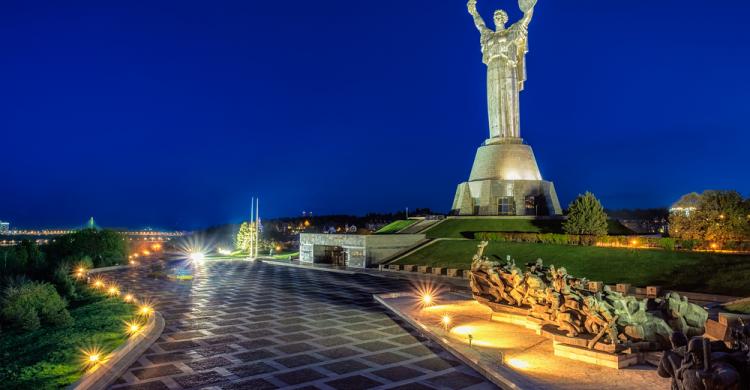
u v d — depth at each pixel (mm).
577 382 14711
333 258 66000
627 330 17000
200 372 17297
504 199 65438
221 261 77750
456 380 16219
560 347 17562
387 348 20422
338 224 154250
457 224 64188
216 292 38219
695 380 9719
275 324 25453
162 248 124375
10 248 53562
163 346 20922
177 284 43969
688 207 42219
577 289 19469
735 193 40125
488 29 68562
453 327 22922
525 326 22922
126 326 24406
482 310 27531
